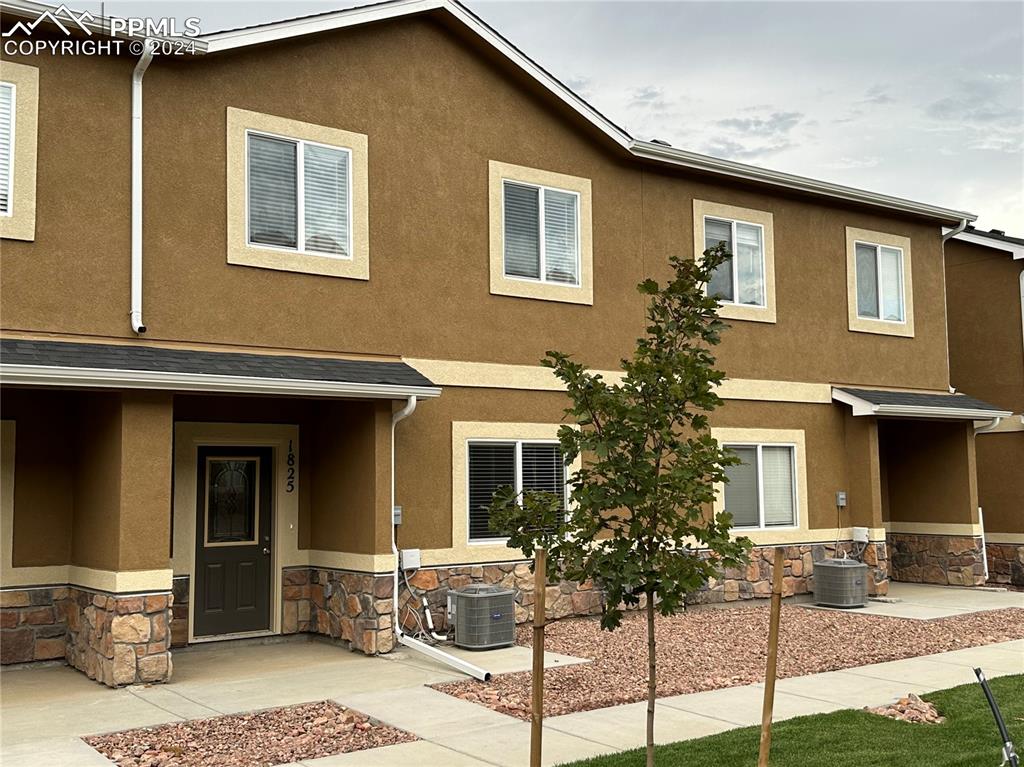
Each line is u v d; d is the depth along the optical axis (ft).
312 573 38.88
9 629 32.65
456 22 40.57
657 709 27.27
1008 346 60.08
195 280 34.30
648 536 18.81
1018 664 33.71
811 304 52.29
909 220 57.41
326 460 38.42
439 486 39.17
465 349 40.40
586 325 44.11
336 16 37.14
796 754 22.48
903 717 26.11
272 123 36.32
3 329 30.68
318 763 22.22
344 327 37.40
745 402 48.98
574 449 18.81
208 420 37.09
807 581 50.34
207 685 30.35
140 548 30.37
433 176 40.22
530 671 32.24
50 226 31.68
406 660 34.32
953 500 56.24
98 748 23.57
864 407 50.67
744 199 50.24
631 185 46.34
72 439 34.32
